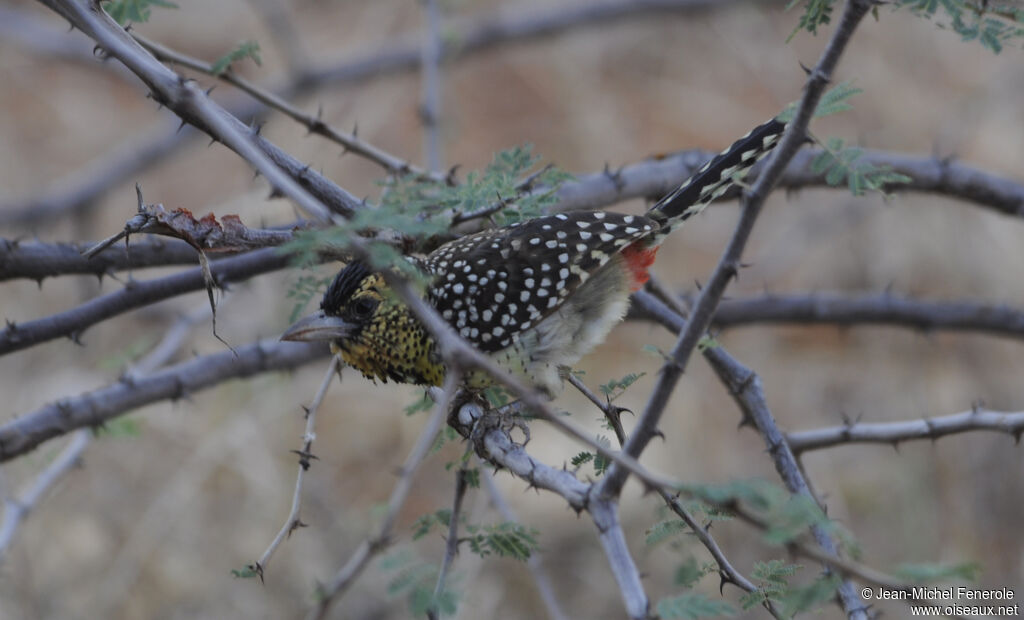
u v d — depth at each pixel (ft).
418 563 13.38
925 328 29.89
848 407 46.03
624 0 46.62
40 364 42.39
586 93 57.11
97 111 57.52
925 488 41.34
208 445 39.91
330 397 44.19
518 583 39.29
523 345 20.61
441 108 41.14
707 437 43.83
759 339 49.01
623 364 46.85
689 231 52.60
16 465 35.88
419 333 20.43
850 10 12.44
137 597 37.40
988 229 47.11
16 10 57.98
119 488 39.70
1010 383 44.47
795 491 19.45
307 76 42.52
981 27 15.20
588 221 21.03
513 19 45.68
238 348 24.76
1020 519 39.99
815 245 49.62
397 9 59.88
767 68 57.67
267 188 37.63
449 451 43.45
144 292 21.42
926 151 50.96
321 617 14.11
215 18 58.70
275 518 39.50
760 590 15.89
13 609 36.04
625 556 13.32
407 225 12.93
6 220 40.63
